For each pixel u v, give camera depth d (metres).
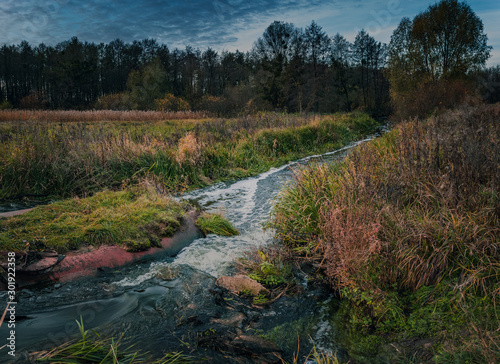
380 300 3.48
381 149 8.12
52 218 5.27
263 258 4.69
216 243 5.48
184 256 4.96
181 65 58.16
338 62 41.41
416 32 23.09
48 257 4.17
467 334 2.79
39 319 3.33
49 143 9.01
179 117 26.39
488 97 28.88
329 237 4.49
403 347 2.92
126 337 3.14
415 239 3.81
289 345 3.14
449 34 23.02
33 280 3.87
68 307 3.57
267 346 3.07
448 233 3.69
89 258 4.39
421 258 3.65
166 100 36.12
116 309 3.60
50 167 8.16
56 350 2.82
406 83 24.28
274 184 9.51
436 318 3.11
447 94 21.39
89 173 8.29
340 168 6.76
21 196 7.41
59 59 53.09
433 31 23.05
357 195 4.73
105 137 10.28
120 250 4.70
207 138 12.68
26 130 11.41
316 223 5.39
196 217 6.32
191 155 10.21
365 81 45.38
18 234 4.49
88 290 3.90
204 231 5.85
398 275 3.80
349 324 3.42
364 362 2.85
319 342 3.17
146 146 10.00
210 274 4.49
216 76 58.94
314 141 15.74
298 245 5.34
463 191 4.31
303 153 14.10
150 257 4.77
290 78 38.97
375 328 3.29
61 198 7.53
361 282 3.70
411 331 3.09
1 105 42.31
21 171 7.82
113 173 8.61
